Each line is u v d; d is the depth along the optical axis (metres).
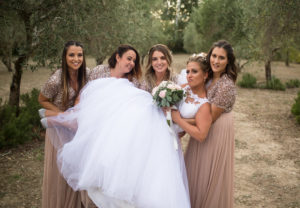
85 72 3.00
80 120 2.46
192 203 2.88
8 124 5.78
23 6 5.30
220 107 2.53
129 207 2.23
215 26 16.03
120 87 2.55
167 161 2.29
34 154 5.53
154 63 2.87
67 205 3.01
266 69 14.51
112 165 2.13
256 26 10.00
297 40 10.20
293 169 5.33
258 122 8.44
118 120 2.29
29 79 14.22
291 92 13.31
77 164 2.37
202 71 2.59
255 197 4.30
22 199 3.99
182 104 2.64
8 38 6.13
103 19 6.55
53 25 5.64
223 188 2.76
